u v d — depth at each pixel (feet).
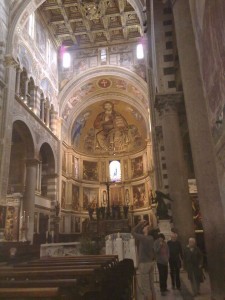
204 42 18.49
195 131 21.22
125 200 111.14
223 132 16.16
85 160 115.96
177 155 35.91
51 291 8.30
